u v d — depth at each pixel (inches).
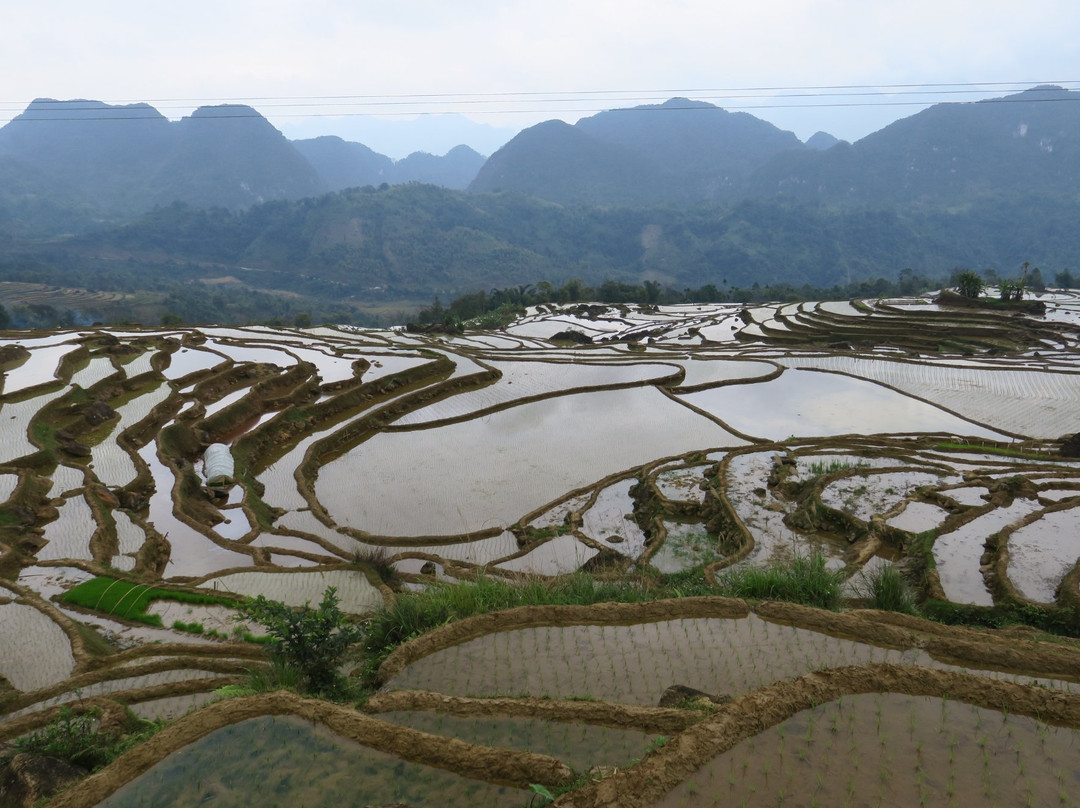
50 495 882.1
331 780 225.8
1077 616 449.1
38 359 1562.5
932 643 312.5
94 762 294.2
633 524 808.3
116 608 582.2
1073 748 216.8
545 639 346.9
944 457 905.5
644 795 195.0
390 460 1104.8
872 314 2514.8
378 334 2488.9
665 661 319.9
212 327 2379.4
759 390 1438.2
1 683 455.2
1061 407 1262.3
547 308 3553.2
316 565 706.2
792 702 235.1
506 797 213.9
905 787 199.3
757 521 733.9
